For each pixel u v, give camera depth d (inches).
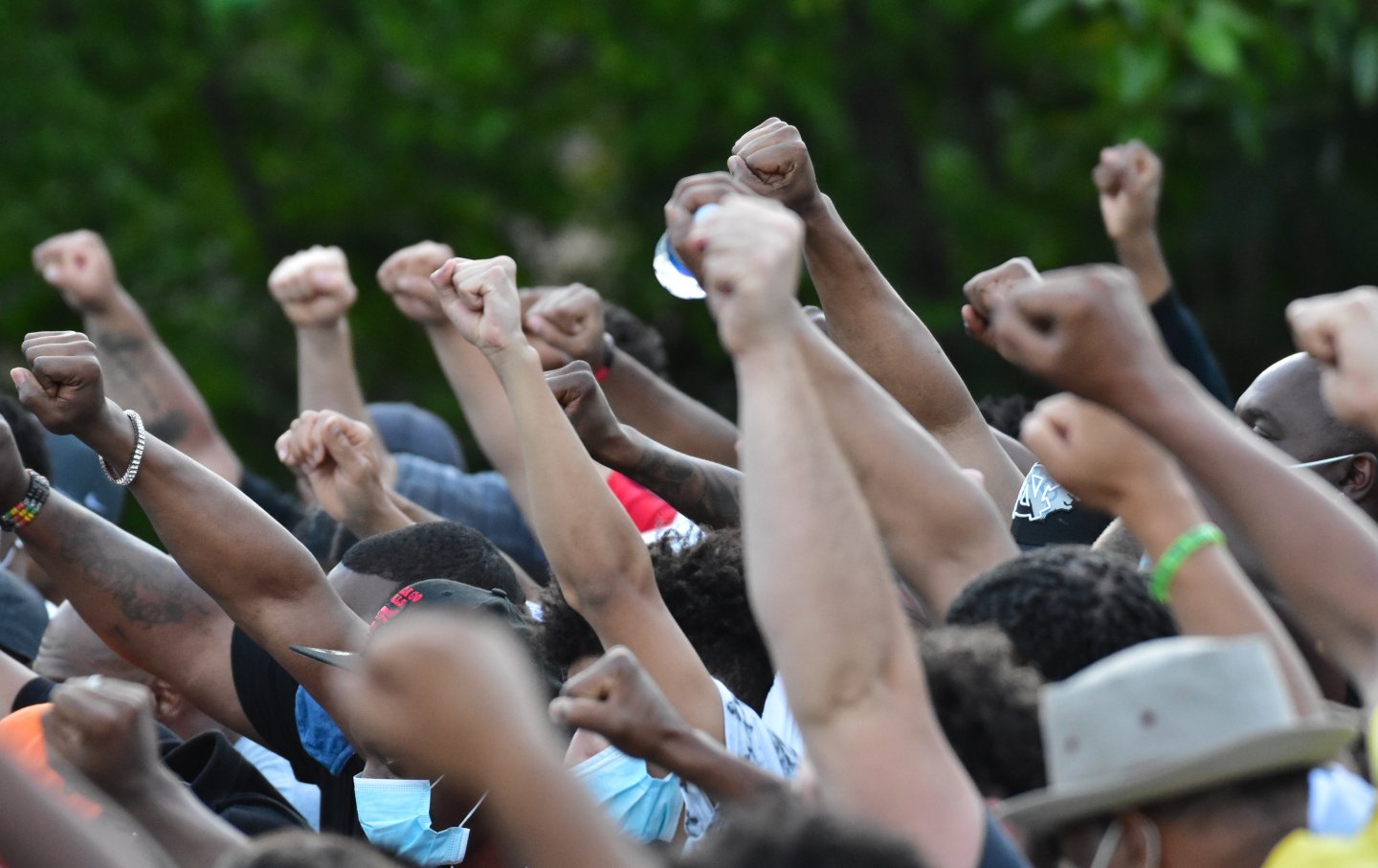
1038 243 1187.3
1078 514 367.2
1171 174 1085.8
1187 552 225.5
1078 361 215.5
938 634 248.1
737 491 365.4
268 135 1262.3
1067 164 1218.6
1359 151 1031.0
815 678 213.0
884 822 210.4
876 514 269.3
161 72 1218.6
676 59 1194.0
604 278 1254.3
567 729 327.3
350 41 1246.3
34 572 532.7
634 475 358.6
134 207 1175.0
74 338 313.6
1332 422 334.3
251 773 332.2
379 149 1254.3
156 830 240.1
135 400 541.6
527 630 326.3
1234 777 209.2
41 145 1151.0
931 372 351.6
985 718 237.9
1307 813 214.4
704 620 336.5
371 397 1210.0
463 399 504.4
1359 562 216.7
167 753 345.4
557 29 1228.5
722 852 201.5
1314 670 302.5
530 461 301.3
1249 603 225.1
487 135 1222.9
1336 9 871.7
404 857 238.4
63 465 552.1
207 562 319.3
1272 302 1098.1
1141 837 213.5
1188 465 218.7
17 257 1139.9
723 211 218.8
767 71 1177.4
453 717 172.4
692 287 324.5
